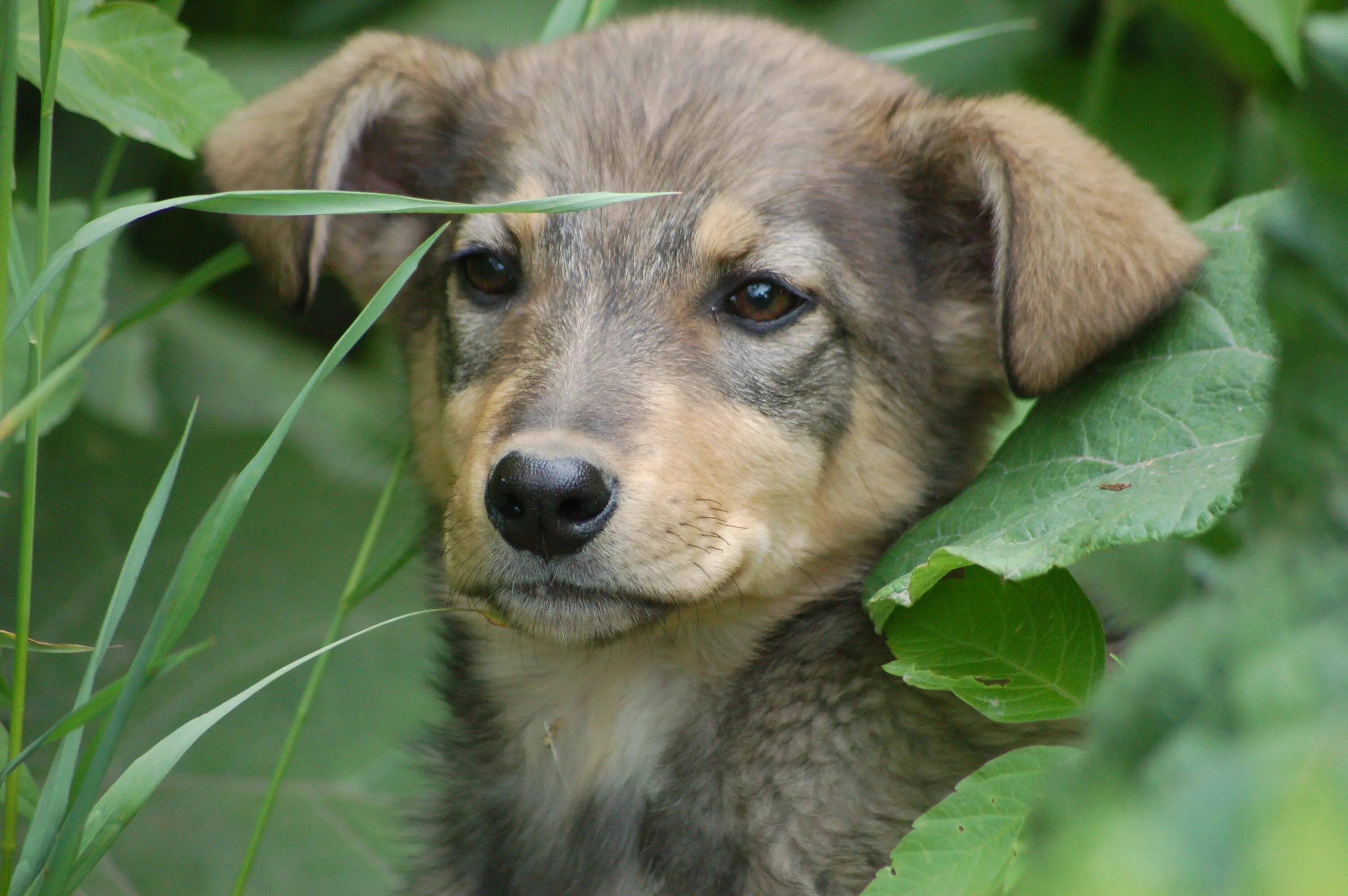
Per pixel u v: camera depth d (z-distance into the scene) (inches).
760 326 259.3
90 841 207.3
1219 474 195.5
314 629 394.9
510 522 235.3
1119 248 240.7
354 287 319.0
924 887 190.5
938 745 252.2
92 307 296.4
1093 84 394.9
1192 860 79.7
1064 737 250.5
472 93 298.8
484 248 270.7
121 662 370.9
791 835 251.1
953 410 281.4
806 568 267.9
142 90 286.5
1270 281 126.1
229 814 350.0
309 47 443.5
